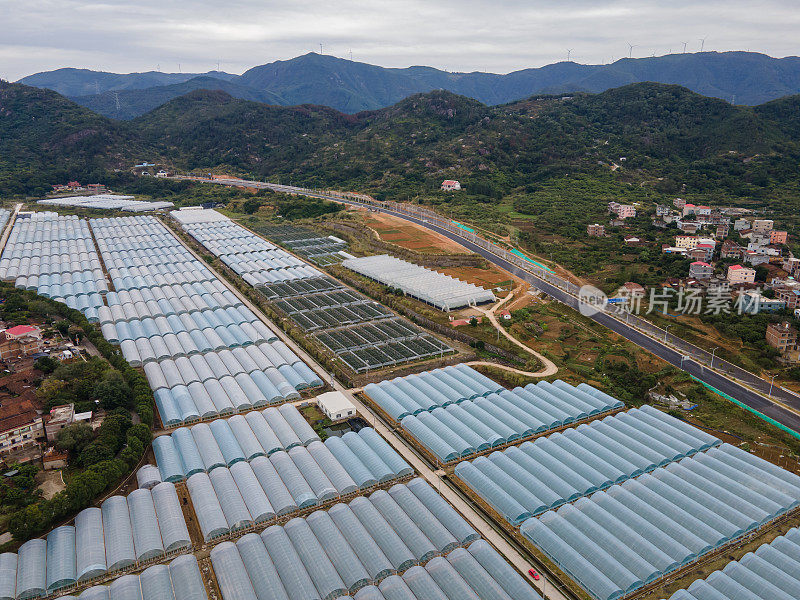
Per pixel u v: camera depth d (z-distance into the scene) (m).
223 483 120.44
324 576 97.06
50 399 141.25
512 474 127.25
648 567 100.31
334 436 139.12
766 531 114.12
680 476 128.12
